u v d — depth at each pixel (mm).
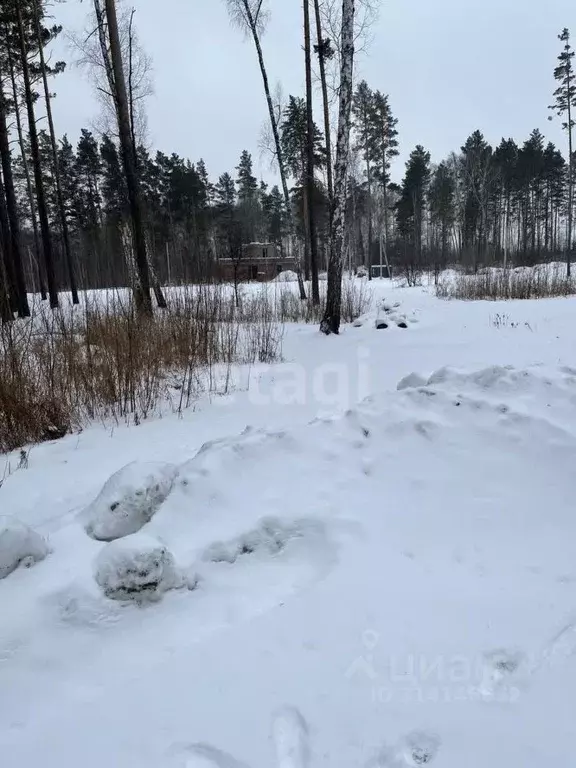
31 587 2215
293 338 9539
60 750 1579
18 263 14453
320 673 1851
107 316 6711
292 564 2516
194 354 6504
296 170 21969
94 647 1997
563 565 2359
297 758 1548
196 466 2902
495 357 6605
